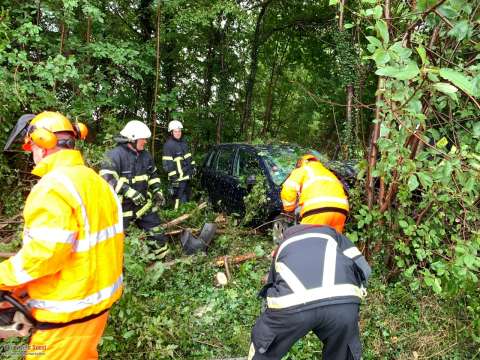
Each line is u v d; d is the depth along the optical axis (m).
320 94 9.85
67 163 1.89
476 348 3.17
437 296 3.45
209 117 10.27
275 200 5.01
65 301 1.76
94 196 1.86
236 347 3.21
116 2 8.15
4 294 1.75
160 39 8.34
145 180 4.24
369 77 6.08
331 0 2.68
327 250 2.29
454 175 2.76
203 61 10.17
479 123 2.20
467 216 3.04
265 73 11.91
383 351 3.11
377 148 3.63
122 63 7.24
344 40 5.69
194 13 7.71
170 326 3.03
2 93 4.71
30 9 6.17
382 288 3.67
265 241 5.04
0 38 5.02
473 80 1.71
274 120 12.47
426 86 1.96
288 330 2.16
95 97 6.83
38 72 5.24
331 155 10.09
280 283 2.25
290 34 10.82
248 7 10.11
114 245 1.99
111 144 5.50
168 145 6.71
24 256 1.62
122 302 2.92
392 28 2.99
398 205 3.70
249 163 5.82
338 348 2.19
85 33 7.27
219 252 4.81
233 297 3.84
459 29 1.73
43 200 1.67
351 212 3.89
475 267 2.83
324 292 2.12
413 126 2.58
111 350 2.79
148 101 9.40
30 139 1.93
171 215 5.64
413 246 3.62
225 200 6.18
